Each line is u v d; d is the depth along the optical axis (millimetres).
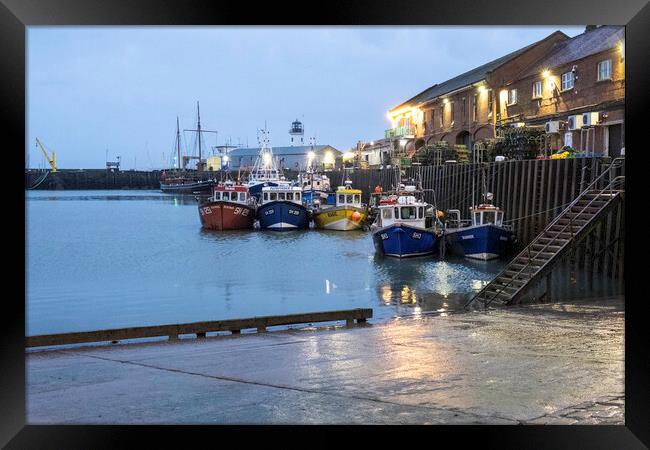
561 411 5078
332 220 39688
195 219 50719
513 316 11070
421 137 50812
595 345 8094
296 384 6383
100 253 29984
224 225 40344
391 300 17453
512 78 36406
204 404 5633
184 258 27922
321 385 6297
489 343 8438
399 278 21234
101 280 22234
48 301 18312
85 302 18156
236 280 21891
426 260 25281
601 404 5254
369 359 7652
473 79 41531
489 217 24531
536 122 31578
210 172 101688
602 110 25781
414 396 5699
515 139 28719
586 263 18281
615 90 25641
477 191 28828
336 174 60875
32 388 6426
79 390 6336
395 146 53938
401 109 55594
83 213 58344
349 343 8930
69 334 9094
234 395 5965
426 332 9641
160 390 6270
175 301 18172
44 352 8727
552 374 6445
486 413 5066
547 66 31781
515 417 4934
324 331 10273
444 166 33312
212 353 8484
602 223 17469
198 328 9922
